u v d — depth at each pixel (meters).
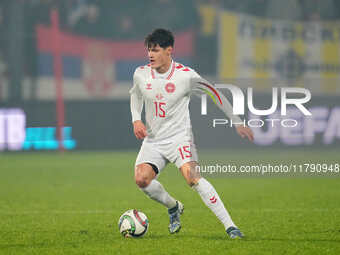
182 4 75.69
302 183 39.72
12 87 67.56
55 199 32.59
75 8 74.88
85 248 18.58
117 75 70.81
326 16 72.88
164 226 23.19
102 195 34.25
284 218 25.03
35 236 21.08
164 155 20.08
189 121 20.23
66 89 68.88
